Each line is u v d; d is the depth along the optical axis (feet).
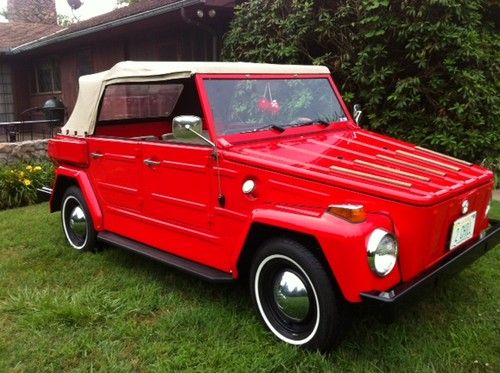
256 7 27.61
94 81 16.28
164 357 10.76
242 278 12.01
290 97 14.16
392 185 10.28
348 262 9.43
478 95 23.89
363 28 24.08
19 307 13.01
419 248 9.96
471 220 11.66
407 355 10.44
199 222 12.53
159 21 33.27
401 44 24.17
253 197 11.25
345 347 10.84
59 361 10.73
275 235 11.07
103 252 17.07
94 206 16.07
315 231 9.79
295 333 10.98
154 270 15.38
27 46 48.52
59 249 17.53
